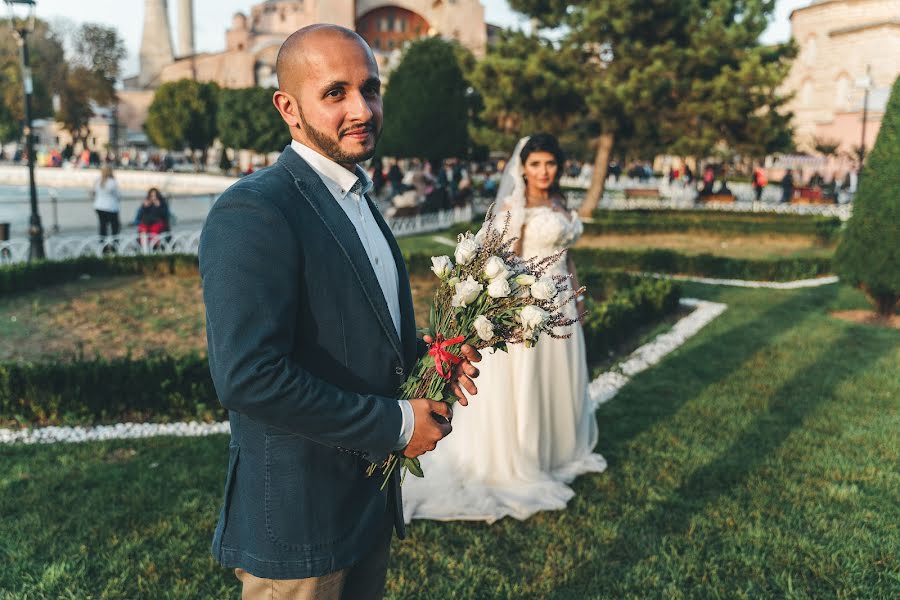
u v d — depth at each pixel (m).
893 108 7.65
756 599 2.92
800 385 5.77
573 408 4.03
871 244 7.88
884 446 4.50
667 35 15.30
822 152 38.69
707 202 23.58
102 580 3.00
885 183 7.73
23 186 36.84
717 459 4.30
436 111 25.97
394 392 1.68
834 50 49.22
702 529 3.45
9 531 3.38
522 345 3.75
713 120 14.87
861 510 3.65
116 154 58.59
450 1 67.06
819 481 4.00
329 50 1.52
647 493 3.84
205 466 4.16
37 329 7.42
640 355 6.68
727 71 14.34
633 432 4.76
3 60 55.72
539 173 3.84
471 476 3.79
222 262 1.40
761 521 3.55
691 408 5.23
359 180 1.69
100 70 61.19
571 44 15.65
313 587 1.57
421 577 3.06
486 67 15.62
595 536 3.41
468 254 1.76
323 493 1.56
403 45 27.98
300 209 1.52
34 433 4.70
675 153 15.98
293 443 1.53
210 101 50.75
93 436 4.68
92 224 19.06
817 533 3.43
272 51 77.44
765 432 4.75
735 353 6.74
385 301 1.62
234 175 39.59
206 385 5.11
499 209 3.96
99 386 4.99
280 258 1.43
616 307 7.17
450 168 28.45
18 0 10.60
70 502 3.68
